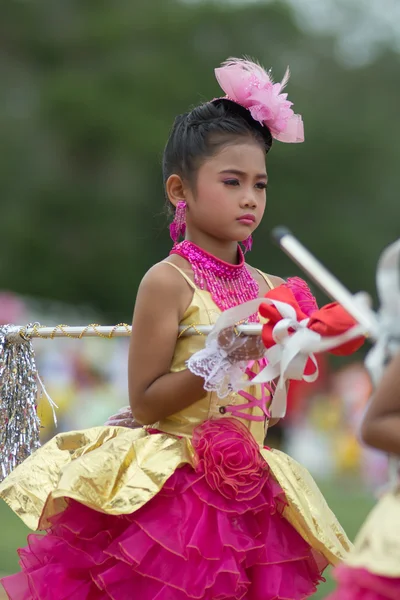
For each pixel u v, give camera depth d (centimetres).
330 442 4109
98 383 4094
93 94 7519
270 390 929
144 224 7594
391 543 652
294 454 4247
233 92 945
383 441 643
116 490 878
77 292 7538
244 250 1021
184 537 853
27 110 7738
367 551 664
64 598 896
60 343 4025
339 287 682
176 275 912
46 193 7412
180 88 7694
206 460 868
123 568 872
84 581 903
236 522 873
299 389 4150
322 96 8544
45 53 8025
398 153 8419
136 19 8106
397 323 657
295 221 8006
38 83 7875
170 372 903
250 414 919
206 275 924
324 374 4431
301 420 4247
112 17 8119
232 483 857
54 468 942
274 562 879
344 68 8812
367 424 650
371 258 8012
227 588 852
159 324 897
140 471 878
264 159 950
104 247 7419
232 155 920
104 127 7400
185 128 951
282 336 776
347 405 4028
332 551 872
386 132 8488
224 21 8188
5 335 1074
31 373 1086
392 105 8800
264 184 942
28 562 957
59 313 5522
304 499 896
